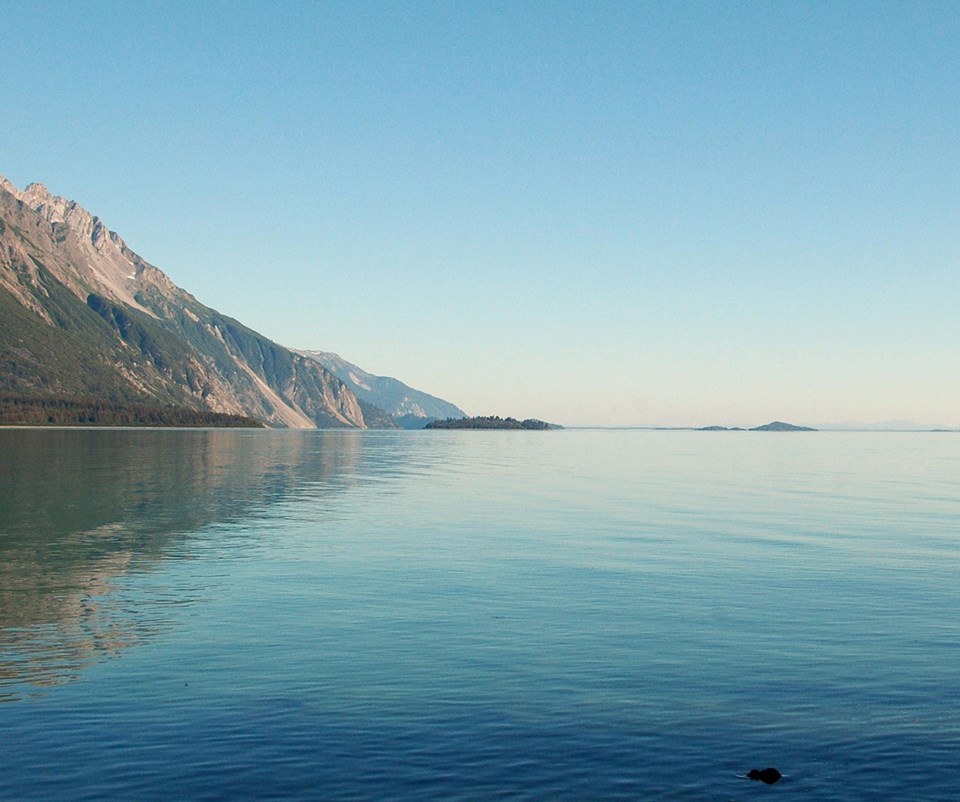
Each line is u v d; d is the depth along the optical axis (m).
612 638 27.36
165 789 17.31
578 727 20.25
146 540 47.16
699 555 43.28
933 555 43.69
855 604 32.12
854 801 16.92
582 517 60.09
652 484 95.19
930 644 26.81
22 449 148.38
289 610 30.84
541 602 32.22
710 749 19.14
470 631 28.08
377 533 50.69
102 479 87.31
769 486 93.56
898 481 104.19
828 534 51.75
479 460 153.88
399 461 145.00
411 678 23.45
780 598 33.06
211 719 20.59
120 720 20.50
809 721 20.66
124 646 26.28
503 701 21.81
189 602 32.03
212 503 66.56
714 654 25.72
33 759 18.50
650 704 21.67
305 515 59.50
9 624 28.78
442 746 19.22
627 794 17.20
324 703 21.62
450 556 42.50
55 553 42.75
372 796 17.09
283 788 17.38
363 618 29.69
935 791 17.34
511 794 17.19
